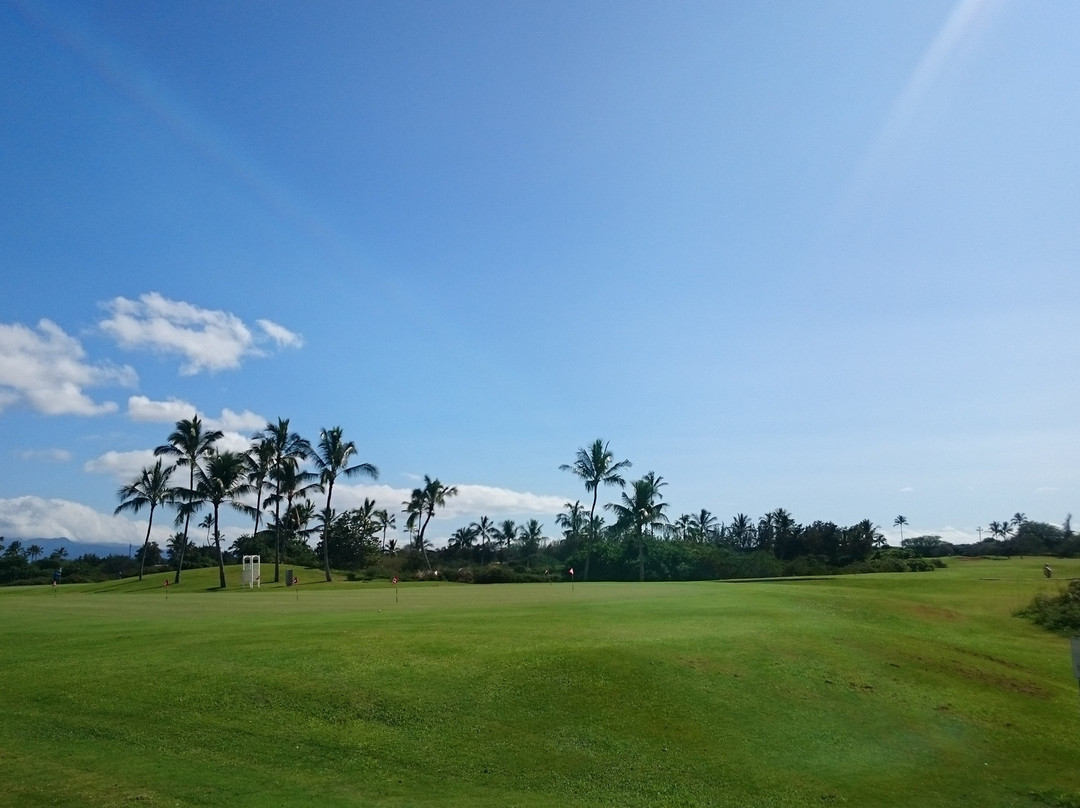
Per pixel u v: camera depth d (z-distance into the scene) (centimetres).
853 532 8625
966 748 1380
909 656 1866
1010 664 1972
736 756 1267
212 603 2998
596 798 1116
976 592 3278
